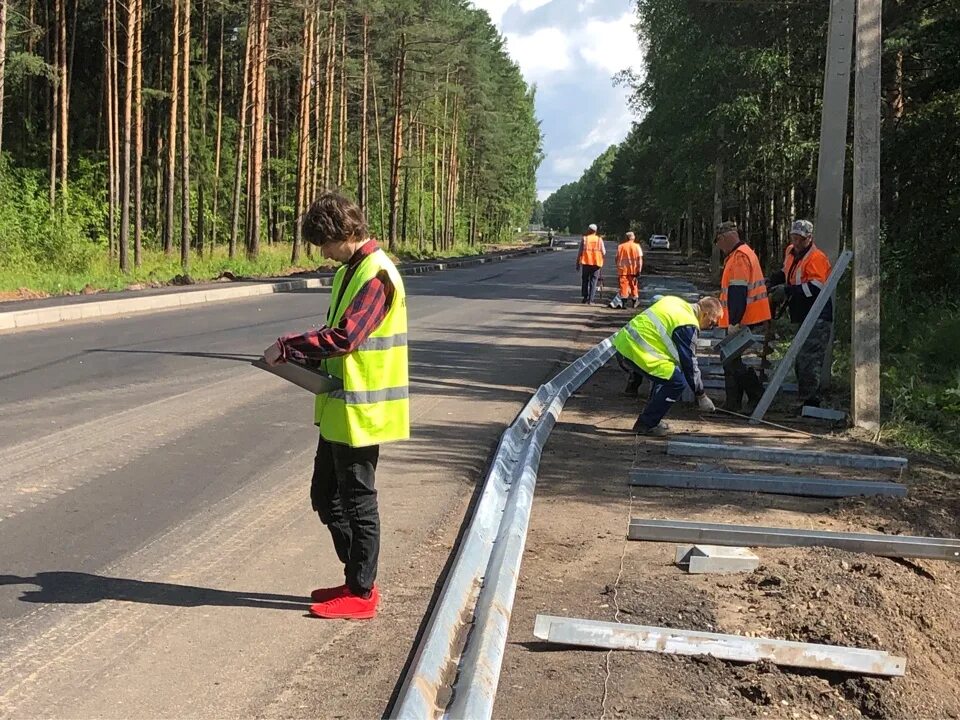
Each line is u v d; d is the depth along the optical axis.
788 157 21.02
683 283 27.45
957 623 4.21
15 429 7.18
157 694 3.25
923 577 4.68
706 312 7.98
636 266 21.22
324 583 4.34
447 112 61.53
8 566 4.41
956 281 14.52
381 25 43.66
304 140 34.00
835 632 3.91
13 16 28.95
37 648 3.58
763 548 4.93
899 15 15.20
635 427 7.77
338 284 3.86
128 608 3.99
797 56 20.27
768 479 6.08
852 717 3.37
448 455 6.82
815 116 21.22
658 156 37.16
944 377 10.22
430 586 4.34
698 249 62.84
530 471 5.97
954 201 14.45
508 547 4.51
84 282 20.84
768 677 3.51
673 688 3.40
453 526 5.24
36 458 6.35
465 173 76.06
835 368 11.05
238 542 4.85
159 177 38.22
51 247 24.06
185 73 28.92
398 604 4.12
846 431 7.97
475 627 3.73
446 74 53.09
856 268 8.02
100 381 9.40
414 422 7.95
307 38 33.81
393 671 3.47
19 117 35.62
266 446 6.90
